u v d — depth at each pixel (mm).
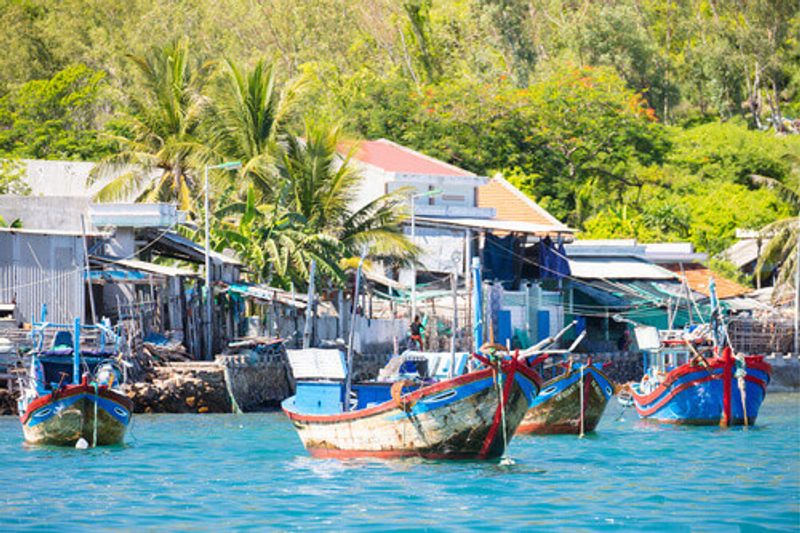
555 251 138625
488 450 60469
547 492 54094
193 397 91125
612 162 194500
